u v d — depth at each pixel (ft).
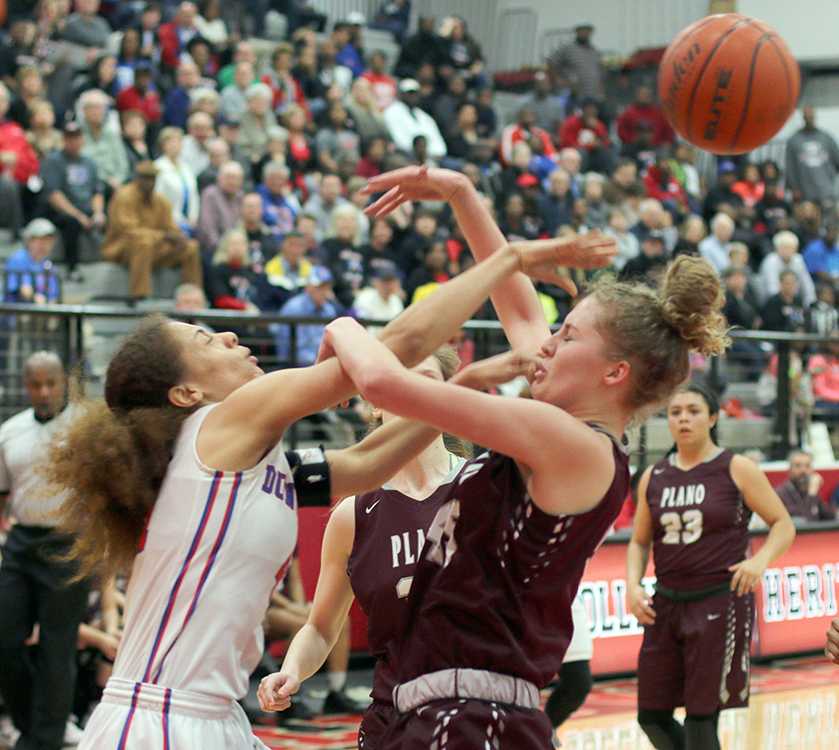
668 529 22.16
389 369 8.83
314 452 10.34
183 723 9.53
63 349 29.94
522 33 84.94
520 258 9.41
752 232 64.23
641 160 67.51
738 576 21.49
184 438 9.85
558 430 8.92
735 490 22.09
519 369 9.75
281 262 43.57
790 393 43.75
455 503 9.50
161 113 51.26
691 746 21.45
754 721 28.30
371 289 44.88
